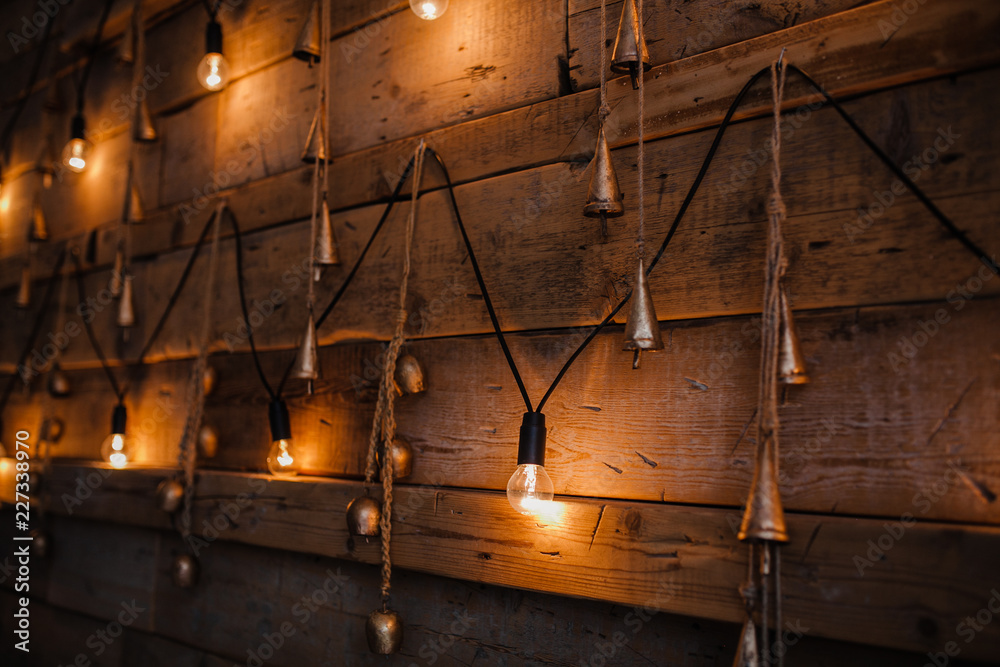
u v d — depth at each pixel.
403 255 1.37
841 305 0.90
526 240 1.19
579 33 1.17
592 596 1.00
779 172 0.88
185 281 1.81
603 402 1.08
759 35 0.99
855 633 0.81
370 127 1.46
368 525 1.19
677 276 1.03
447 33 1.35
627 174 1.10
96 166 2.17
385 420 1.25
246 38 1.75
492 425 1.20
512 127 1.22
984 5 0.82
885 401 0.86
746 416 0.96
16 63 2.54
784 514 0.88
